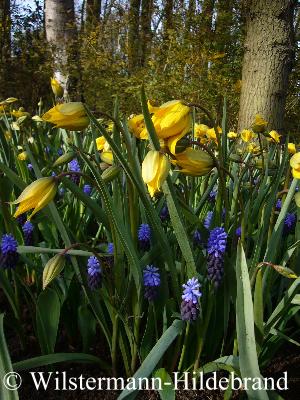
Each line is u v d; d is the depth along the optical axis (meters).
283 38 1.30
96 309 0.39
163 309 0.40
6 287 0.44
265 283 0.38
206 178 0.51
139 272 0.35
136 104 1.86
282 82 1.33
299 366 0.44
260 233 0.38
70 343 0.46
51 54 1.98
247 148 0.70
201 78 1.73
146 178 0.29
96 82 1.99
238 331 0.30
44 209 0.42
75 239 0.44
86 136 0.74
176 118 0.30
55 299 0.39
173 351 0.40
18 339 0.47
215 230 0.34
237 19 1.84
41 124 0.84
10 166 0.65
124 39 2.27
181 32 1.84
